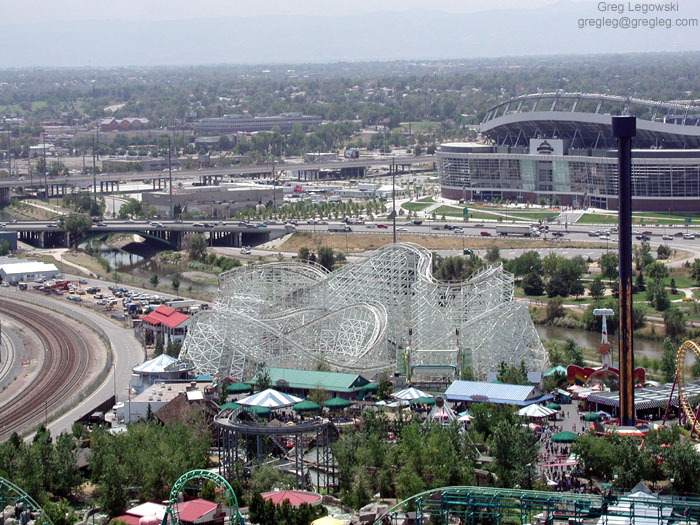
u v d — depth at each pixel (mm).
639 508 192750
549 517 190375
